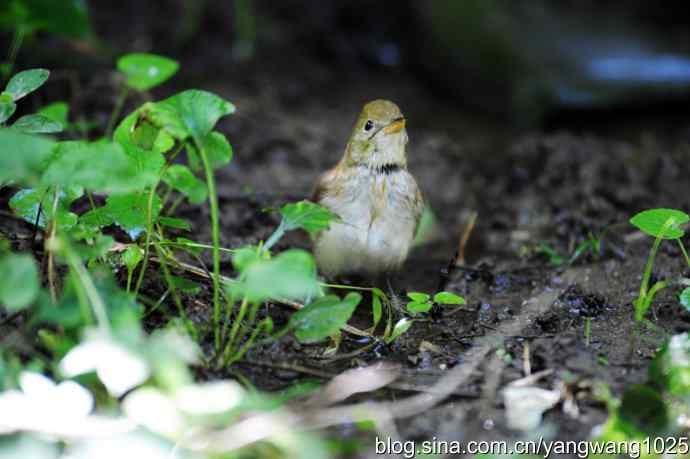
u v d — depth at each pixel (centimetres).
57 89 1455
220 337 796
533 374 770
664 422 674
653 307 938
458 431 702
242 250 682
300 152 1558
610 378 745
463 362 809
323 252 1021
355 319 967
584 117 1856
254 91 1823
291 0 2133
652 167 1480
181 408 618
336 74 2016
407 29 2092
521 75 1862
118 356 595
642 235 1161
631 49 1947
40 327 745
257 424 662
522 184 1456
